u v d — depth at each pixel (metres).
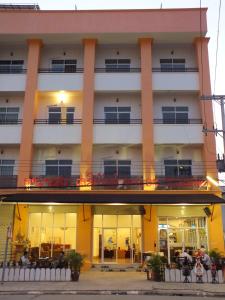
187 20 27.92
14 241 23.89
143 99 26.88
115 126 26.47
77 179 25.12
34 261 20.55
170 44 29.00
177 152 27.28
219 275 17.28
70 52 29.38
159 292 14.74
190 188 24.84
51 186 24.50
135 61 29.14
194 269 17.56
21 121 27.59
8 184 25.80
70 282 17.41
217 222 24.41
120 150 27.22
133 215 25.41
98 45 29.00
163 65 29.09
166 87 27.36
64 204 24.03
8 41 28.72
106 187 24.92
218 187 24.78
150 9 28.14
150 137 26.03
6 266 18.25
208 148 25.92
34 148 27.12
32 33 27.88
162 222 25.06
